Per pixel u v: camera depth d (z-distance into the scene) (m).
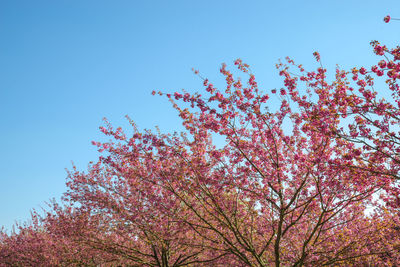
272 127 8.89
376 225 10.22
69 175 12.80
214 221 10.30
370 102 7.26
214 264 10.58
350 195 9.06
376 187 8.63
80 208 12.55
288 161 9.27
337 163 7.93
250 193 9.39
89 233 12.55
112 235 13.48
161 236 10.92
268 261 10.73
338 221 10.50
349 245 9.64
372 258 10.09
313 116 7.68
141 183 10.56
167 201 10.26
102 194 12.23
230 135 8.75
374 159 7.71
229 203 9.75
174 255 12.95
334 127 7.62
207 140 10.15
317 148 8.28
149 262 12.89
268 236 10.44
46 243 16.75
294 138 9.02
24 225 19.83
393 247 9.87
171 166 9.80
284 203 8.88
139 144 9.69
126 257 12.43
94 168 12.87
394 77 6.70
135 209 11.23
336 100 7.48
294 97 8.32
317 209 9.80
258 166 9.26
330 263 9.20
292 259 9.91
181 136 9.72
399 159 7.73
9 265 18.44
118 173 11.98
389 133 7.25
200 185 9.27
